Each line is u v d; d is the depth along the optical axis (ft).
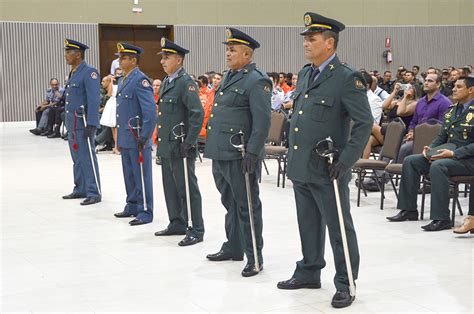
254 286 15.39
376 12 68.85
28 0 59.00
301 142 14.10
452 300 14.40
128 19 62.13
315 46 13.84
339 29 14.01
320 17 13.84
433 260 17.65
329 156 13.55
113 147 43.34
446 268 16.89
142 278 16.12
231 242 17.57
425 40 70.28
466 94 21.95
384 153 25.80
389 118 33.40
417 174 22.49
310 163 13.96
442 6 70.23
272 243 19.56
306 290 15.07
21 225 22.11
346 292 14.02
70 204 25.70
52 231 21.22
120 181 31.14
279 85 49.29
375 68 69.56
